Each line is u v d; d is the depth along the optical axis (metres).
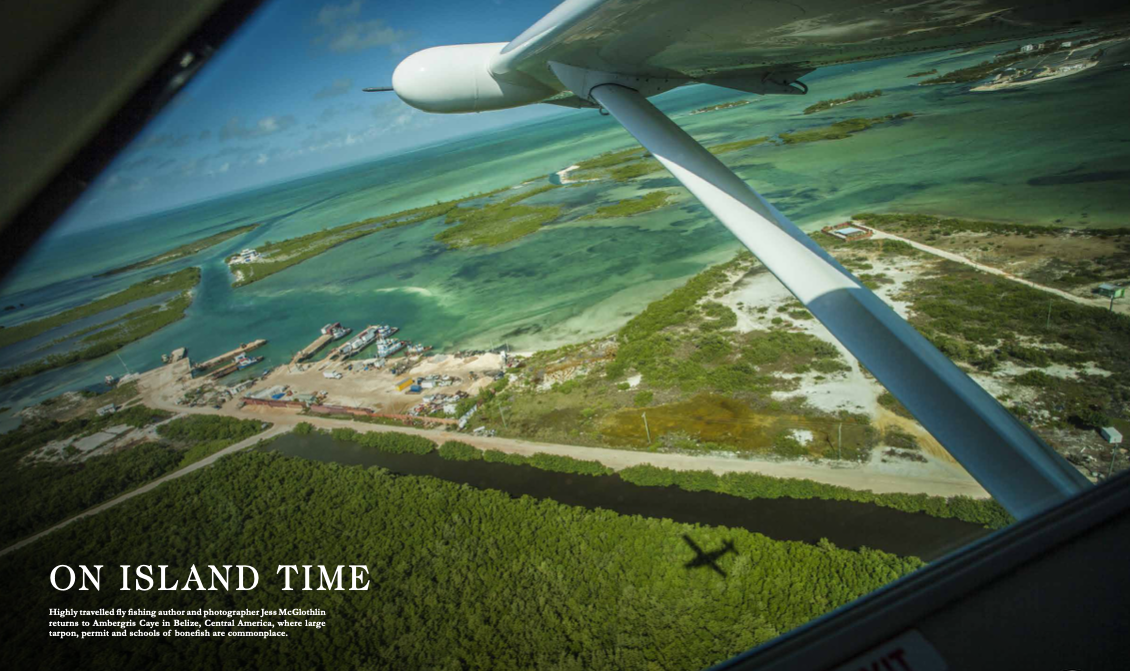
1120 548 1.83
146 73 1.96
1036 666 1.53
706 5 4.21
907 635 1.69
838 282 5.03
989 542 1.96
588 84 8.05
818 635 1.78
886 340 4.59
